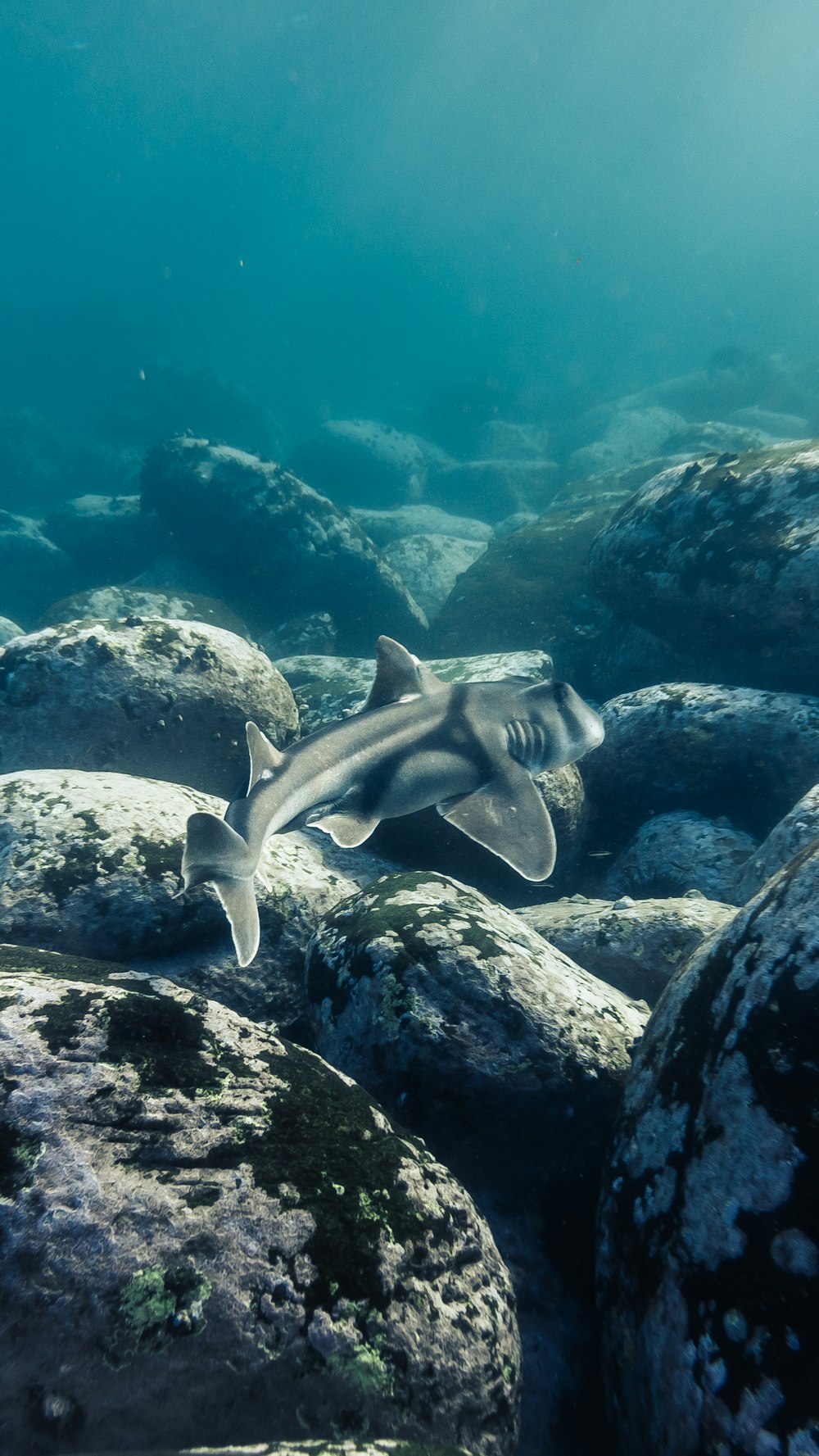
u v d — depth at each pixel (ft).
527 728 12.66
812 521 20.48
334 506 38.83
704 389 109.70
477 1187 8.75
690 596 22.52
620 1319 6.63
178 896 11.59
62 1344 4.99
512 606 30.86
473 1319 6.18
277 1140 6.32
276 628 38.40
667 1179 6.61
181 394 121.29
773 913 7.08
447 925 9.99
